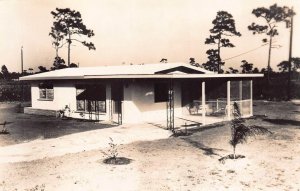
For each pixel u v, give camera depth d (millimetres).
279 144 12836
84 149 12148
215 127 16828
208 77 16844
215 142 13258
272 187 8070
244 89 31609
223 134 14906
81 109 20656
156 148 12281
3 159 10844
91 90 19984
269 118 20547
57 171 9461
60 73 23000
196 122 18031
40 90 23719
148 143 13195
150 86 18750
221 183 8359
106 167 9781
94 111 19844
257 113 23172
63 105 21828
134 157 10945
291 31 34531
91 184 8320
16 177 8969
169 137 14414
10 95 36719
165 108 19672
